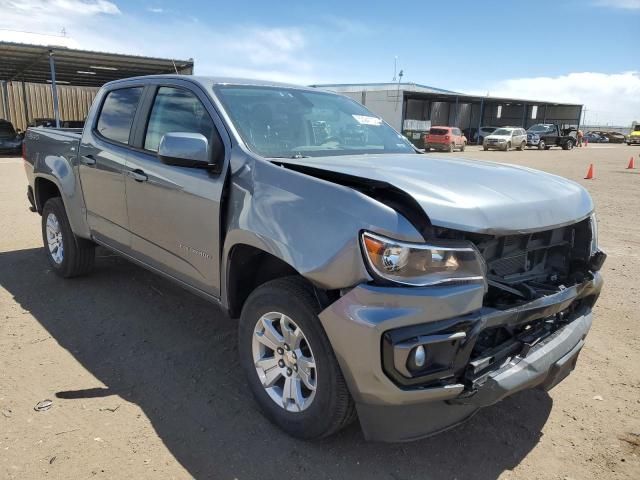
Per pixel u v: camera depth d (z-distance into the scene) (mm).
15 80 31484
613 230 8695
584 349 4102
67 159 4797
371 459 2742
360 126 4059
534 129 44562
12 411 3043
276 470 2637
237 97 3521
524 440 2955
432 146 37219
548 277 2980
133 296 4887
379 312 2289
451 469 2695
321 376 2574
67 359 3699
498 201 2590
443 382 2369
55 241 5320
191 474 2590
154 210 3676
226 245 3020
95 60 22797
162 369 3598
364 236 2342
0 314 4422
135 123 4027
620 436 3002
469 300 2361
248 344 3014
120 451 2734
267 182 2838
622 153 39844
